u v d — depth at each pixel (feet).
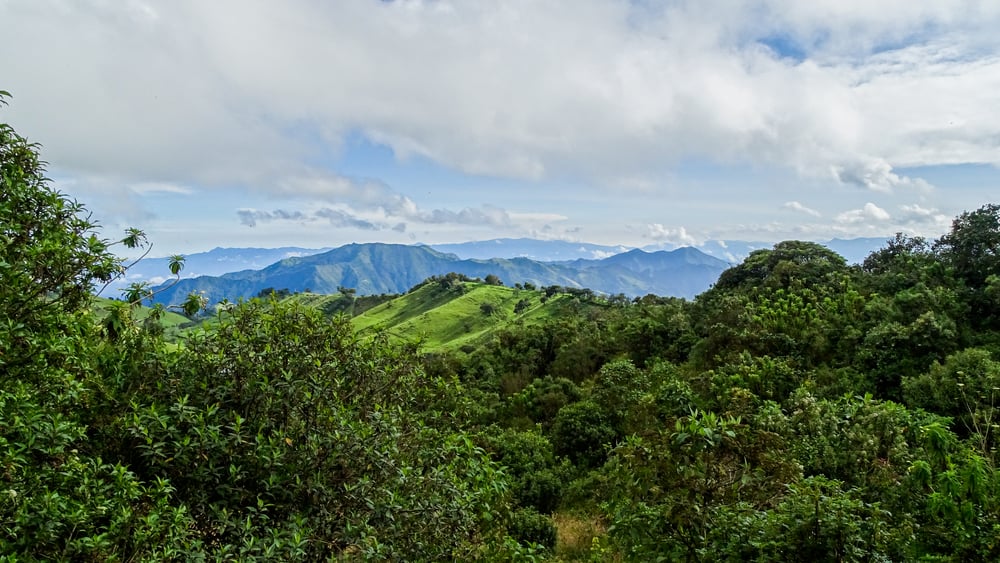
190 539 14.56
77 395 15.78
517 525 40.98
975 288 86.38
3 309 14.69
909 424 35.86
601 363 118.11
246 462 16.89
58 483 13.65
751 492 20.03
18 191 16.05
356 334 22.49
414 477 18.62
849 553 16.80
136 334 19.08
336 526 16.87
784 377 68.85
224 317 20.02
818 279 106.83
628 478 20.25
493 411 91.09
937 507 21.43
